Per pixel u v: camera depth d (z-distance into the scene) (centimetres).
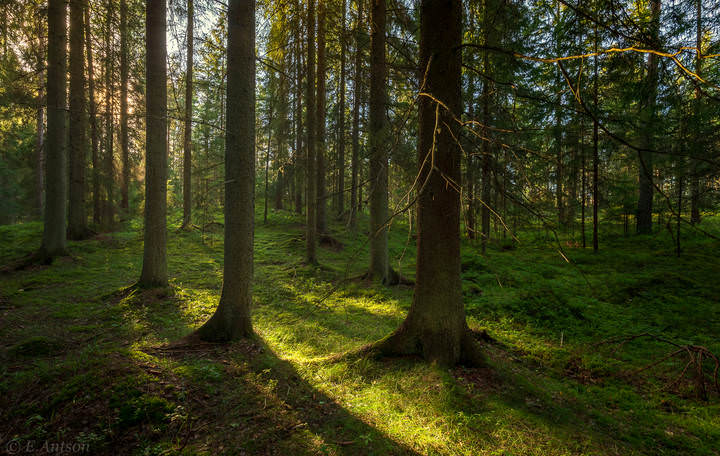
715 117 814
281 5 867
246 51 561
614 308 778
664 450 347
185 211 1769
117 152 1938
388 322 716
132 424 332
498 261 1152
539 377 493
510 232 295
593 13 336
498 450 324
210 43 816
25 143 2123
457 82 452
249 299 591
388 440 336
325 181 1586
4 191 2122
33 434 314
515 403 401
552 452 324
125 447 311
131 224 1889
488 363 475
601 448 336
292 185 2341
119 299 805
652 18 723
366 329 669
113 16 1023
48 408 345
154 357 457
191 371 426
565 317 734
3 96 1151
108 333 613
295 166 1412
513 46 616
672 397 455
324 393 423
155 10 792
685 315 716
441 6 448
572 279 983
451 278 482
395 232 1919
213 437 330
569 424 373
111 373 388
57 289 883
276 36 976
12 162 2142
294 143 1554
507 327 692
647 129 758
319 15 970
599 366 535
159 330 639
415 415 377
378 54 938
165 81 831
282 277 1109
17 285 903
